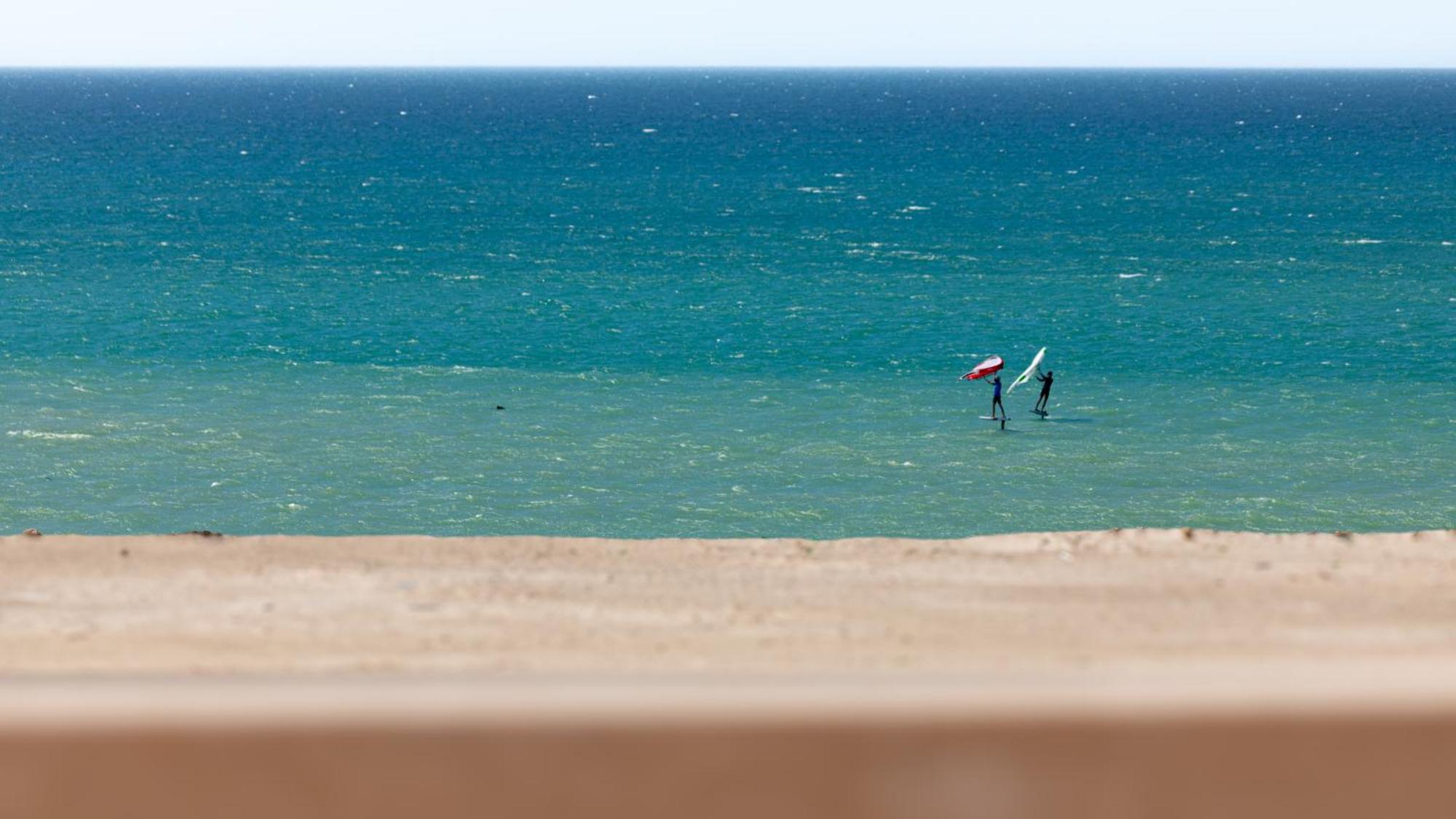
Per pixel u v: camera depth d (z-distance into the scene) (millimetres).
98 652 32500
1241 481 128125
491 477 130375
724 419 153625
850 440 144000
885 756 12148
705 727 12234
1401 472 130750
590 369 181125
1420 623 36406
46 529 113812
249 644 33719
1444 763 12102
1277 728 12281
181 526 115188
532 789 12023
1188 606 38906
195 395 163125
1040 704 12461
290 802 11906
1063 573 43719
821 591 41094
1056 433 146250
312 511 119812
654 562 45469
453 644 33594
